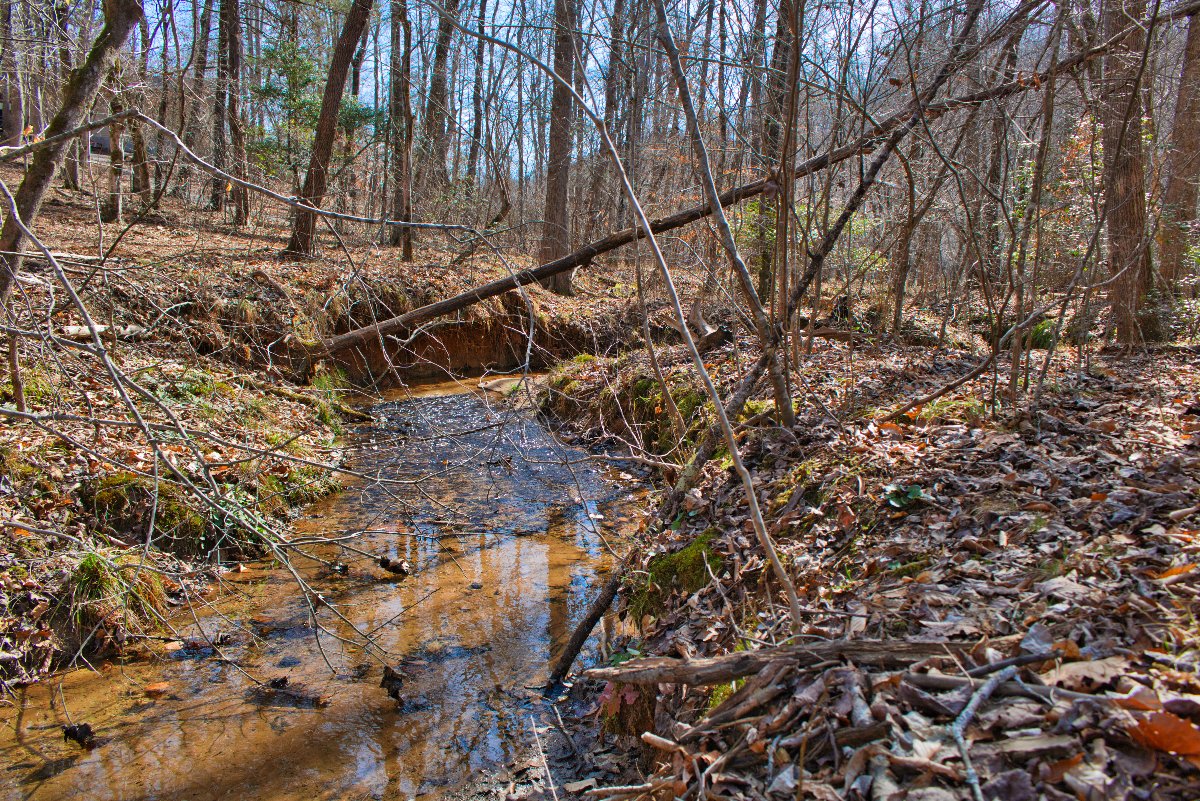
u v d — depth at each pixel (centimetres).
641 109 1026
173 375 740
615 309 1434
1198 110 888
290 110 1602
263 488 655
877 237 891
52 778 347
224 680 430
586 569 584
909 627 274
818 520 415
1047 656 223
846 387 647
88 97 499
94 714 396
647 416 877
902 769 203
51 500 511
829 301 980
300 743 377
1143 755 184
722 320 1013
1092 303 725
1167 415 449
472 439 948
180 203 1488
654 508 620
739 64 546
